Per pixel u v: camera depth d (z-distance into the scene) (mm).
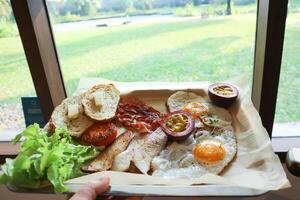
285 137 423
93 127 328
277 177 262
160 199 396
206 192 250
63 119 334
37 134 289
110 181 263
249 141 312
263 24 350
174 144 316
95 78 404
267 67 354
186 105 356
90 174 279
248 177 269
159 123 335
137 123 340
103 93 359
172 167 295
